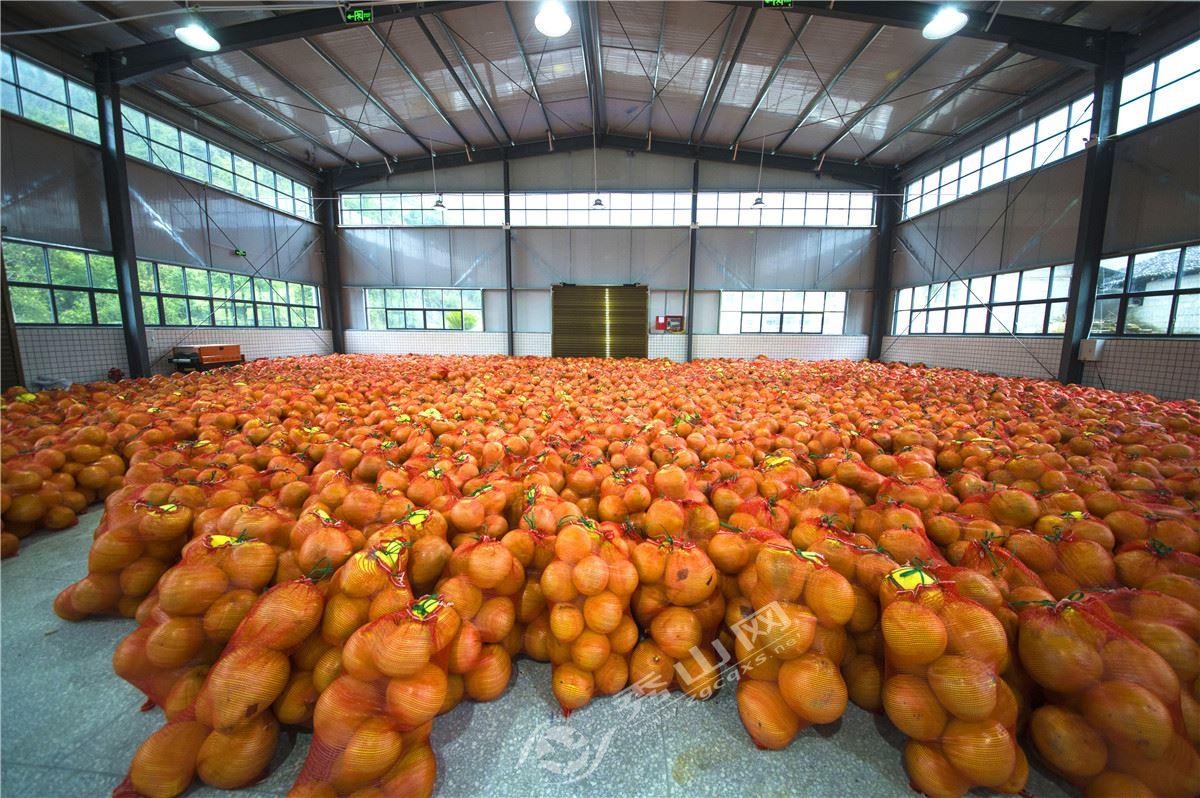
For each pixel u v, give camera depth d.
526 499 2.74
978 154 13.02
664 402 6.25
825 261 17.34
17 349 8.72
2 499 3.29
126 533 2.39
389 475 3.00
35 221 9.11
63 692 2.04
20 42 8.78
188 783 1.61
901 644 1.58
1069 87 10.29
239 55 10.21
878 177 16.62
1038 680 1.63
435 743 1.81
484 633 1.95
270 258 15.33
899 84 11.10
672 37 10.34
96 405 6.20
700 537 2.42
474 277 17.91
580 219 17.55
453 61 11.21
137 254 11.26
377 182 17.62
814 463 3.80
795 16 9.25
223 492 2.80
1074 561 2.17
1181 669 1.62
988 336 12.48
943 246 14.26
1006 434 4.80
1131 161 8.92
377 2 8.34
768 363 14.04
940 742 1.54
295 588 1.73
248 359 14.54
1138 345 8.76
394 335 18.34
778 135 14.91
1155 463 3.57
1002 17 8.59
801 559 1.86
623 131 16.31
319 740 1.48
